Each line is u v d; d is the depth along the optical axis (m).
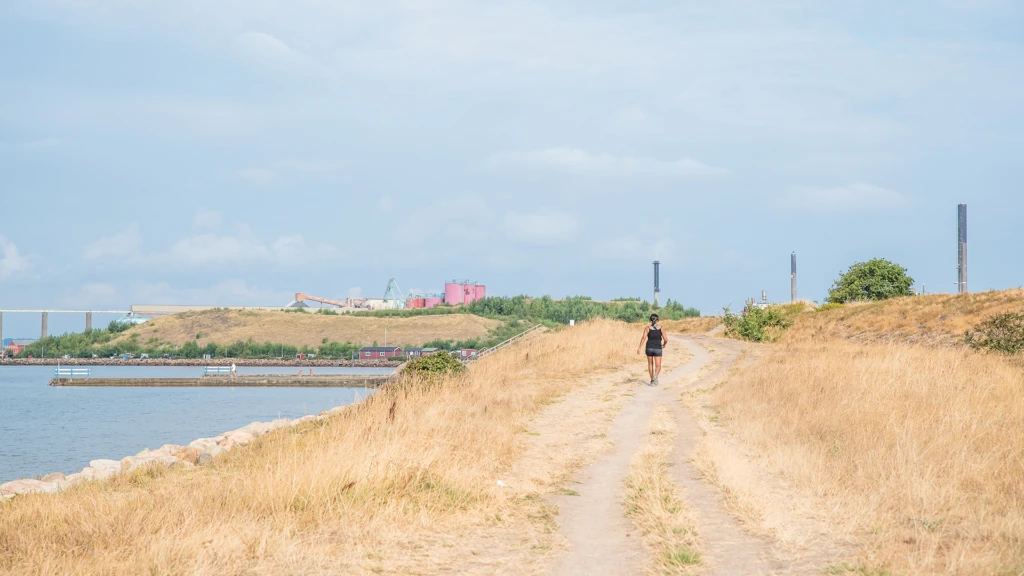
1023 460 11.33
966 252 70.44
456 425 14.55
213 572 7.29
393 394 18.62
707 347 37.75
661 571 7.12
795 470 11.12
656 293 147.38
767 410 16.77
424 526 8.85
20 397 96.06
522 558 7.66
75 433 53.97
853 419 14.63
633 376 25.14
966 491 9.80
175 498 10.07
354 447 11.20
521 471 11.92
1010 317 30.39
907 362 21.92
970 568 6.69
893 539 7.88
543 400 19.50
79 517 9.51
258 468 11.17
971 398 16.75
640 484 10.77
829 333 45.31
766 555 7.53
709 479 11.03
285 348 192.88
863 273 68.88
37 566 7.62
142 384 119.88
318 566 7.46
